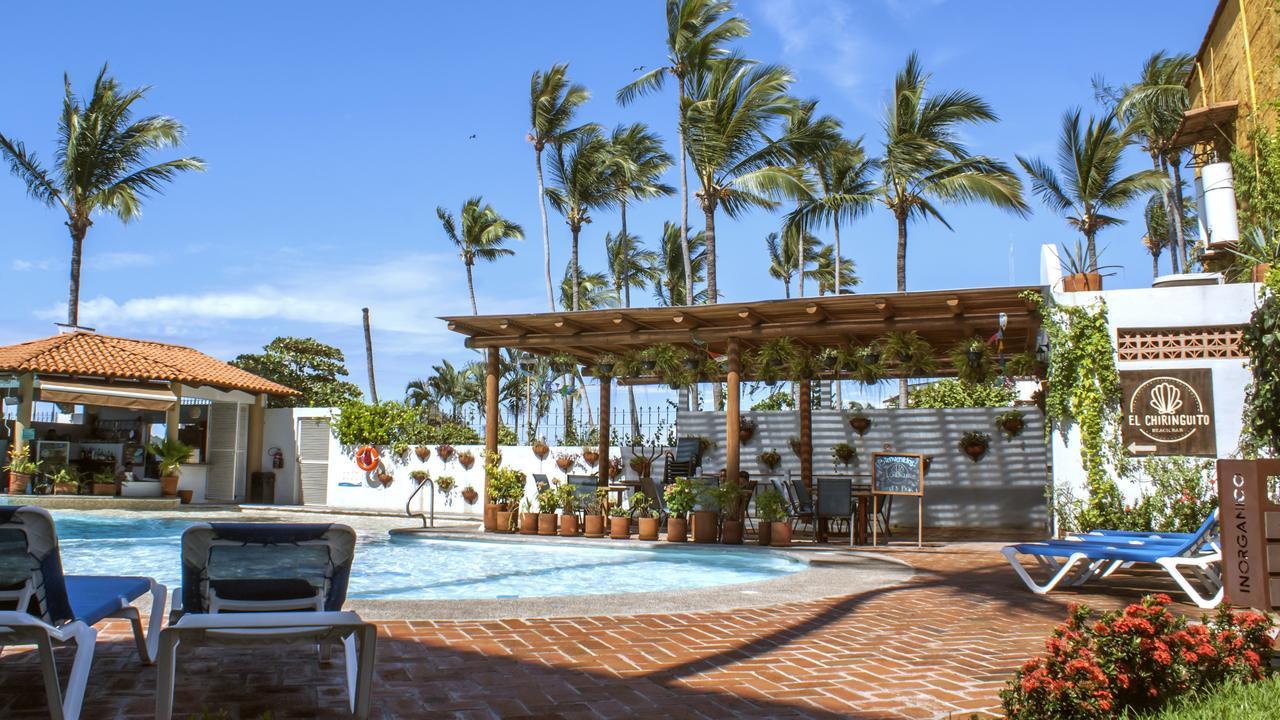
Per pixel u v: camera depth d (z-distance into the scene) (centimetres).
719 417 1869
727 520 1249
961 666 486
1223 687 375
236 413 2245
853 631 589
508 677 441
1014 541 1340
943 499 1697
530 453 1930
